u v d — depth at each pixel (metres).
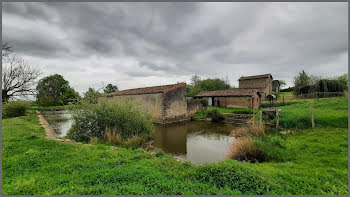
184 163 5.46
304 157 5.95
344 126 8.77
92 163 4.91
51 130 10.52
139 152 6.38
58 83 46.91
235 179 4.07
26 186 3.54
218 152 8.70
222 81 44.88
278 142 7.85
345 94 18.86
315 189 3.77
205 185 3.89
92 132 8.92
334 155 5.75
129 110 9.68
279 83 43.91
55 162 4.96
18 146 6.16
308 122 10.02
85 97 9.25
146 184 3.85
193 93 40.09
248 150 6.73
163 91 17.58
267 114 14.05
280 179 4.22
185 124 17.31
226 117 18.78
